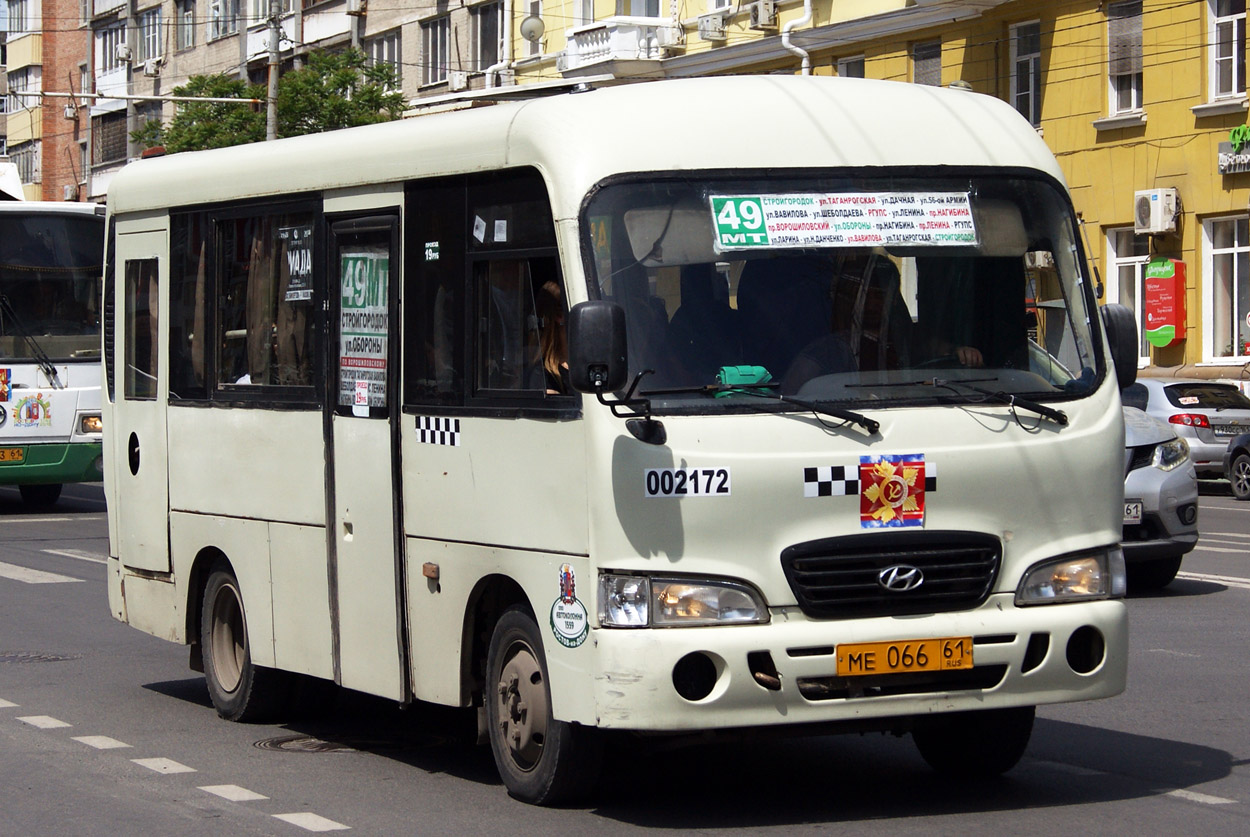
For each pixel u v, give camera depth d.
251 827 7.08
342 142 8.44
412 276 7.83
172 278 10.00
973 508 6.87
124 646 12.43
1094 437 7.11
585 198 6.80
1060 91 32.44
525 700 7.21
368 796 7.62
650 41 39.94
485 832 6.88
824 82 7.35
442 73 49.00
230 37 61.03
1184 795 7.41
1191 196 30.28
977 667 6.82
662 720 6.46
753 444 6.61
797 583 6.61
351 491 8.26
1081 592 7.05
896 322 6.97
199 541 9.67
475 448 7.35
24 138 79.69
